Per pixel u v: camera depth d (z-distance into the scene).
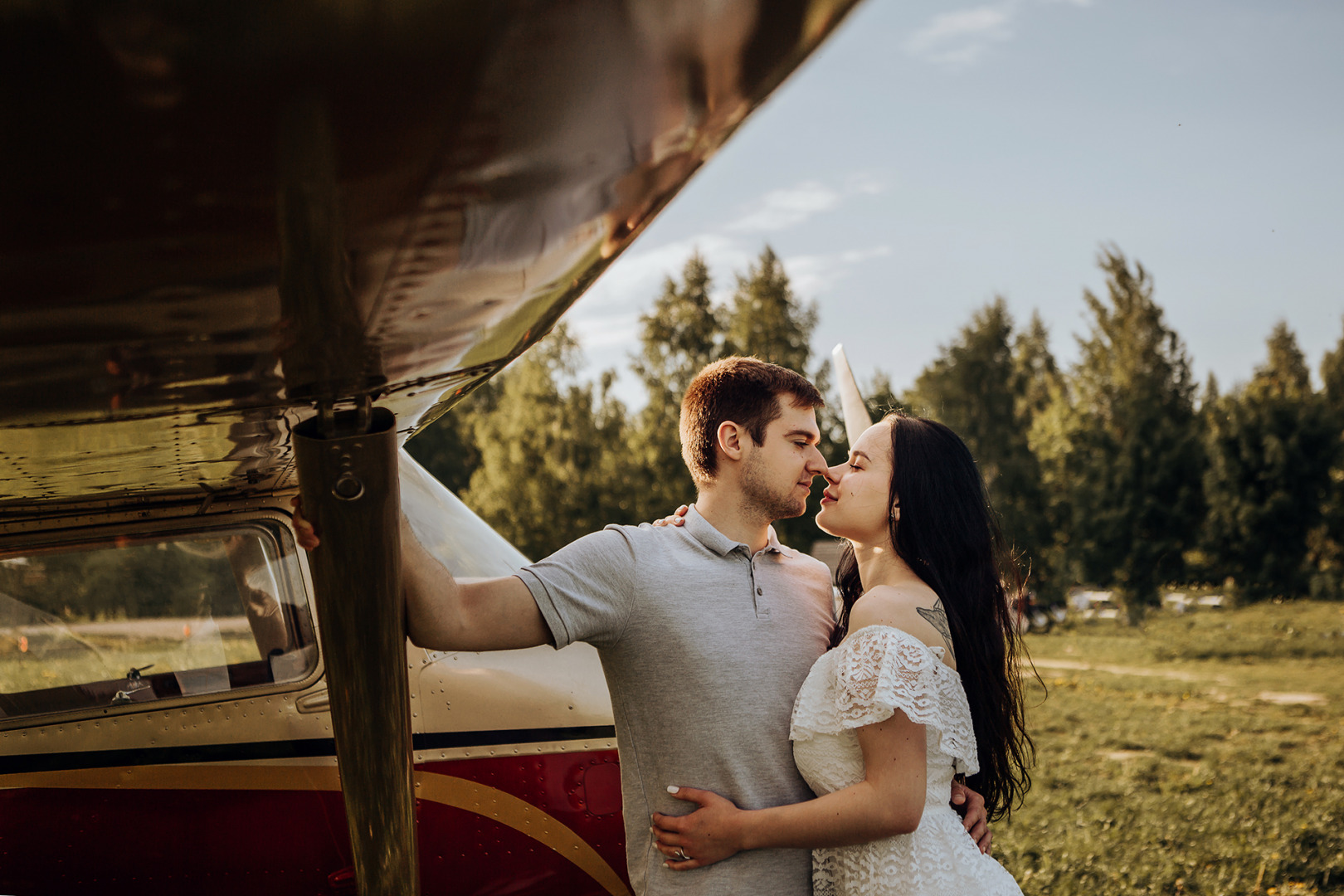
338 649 1.66
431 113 0.80
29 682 2.61
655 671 2.05
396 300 1.17
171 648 2.71
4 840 2.50
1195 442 23.38
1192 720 9.95
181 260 0.92
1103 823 6.34
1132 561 23.03
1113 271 24.62
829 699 2.02
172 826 2.60
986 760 2.27
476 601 1.92
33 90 0.67
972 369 27.86
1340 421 23.14
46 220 0.81
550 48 0.76
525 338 1.63
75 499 2.49
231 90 0.71
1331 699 11.24
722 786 2.03
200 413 1.54
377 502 1.57
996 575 2.24
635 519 20.64
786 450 2.19
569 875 2.93
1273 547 22.73
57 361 1.14
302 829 2.68
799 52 0.88
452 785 2.85
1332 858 5.51
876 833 1.91
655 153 0.99
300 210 0.88
